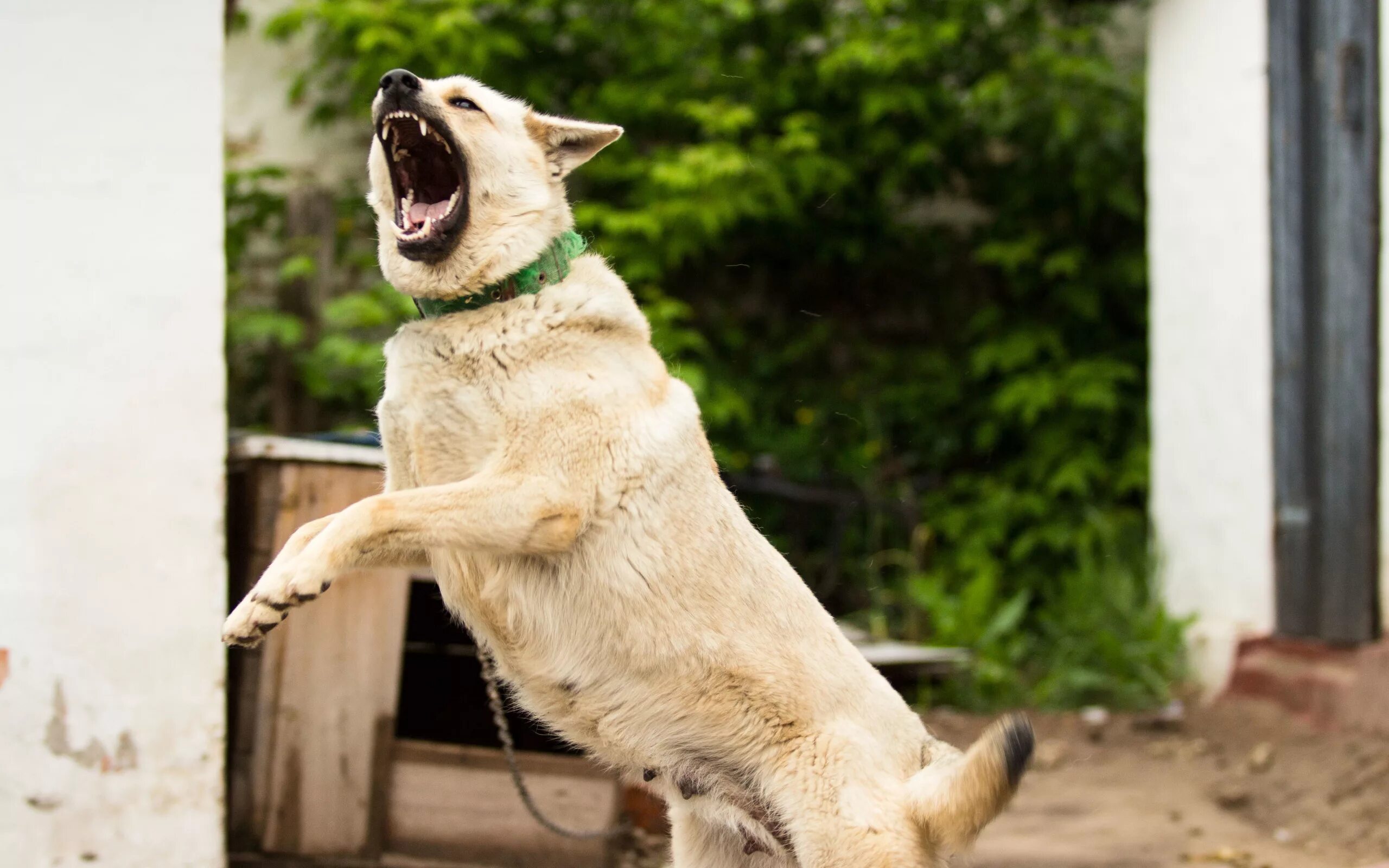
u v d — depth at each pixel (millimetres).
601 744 3252
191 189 4145
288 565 2850
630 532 3125
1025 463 9055
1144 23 9656
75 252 4008
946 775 3088
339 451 4508
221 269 4184
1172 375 7652
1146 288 9211
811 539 9188
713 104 8477
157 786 4055
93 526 4008
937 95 9133
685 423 3285
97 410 4020
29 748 3930
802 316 9891
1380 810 5285
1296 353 6699
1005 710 7238
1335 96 6473
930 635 8172
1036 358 9289
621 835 4527
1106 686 7227
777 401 9523
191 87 4148
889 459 9328
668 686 3162
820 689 3209
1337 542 6473
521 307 3156
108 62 4051
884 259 9812
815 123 8969
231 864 4297
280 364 8047
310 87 8852
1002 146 9781
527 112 3424
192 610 4113
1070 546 8570
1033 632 8320
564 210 3410
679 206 8219
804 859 3123
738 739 3188
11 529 3926
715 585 3195
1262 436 6945
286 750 4352
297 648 4371
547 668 3168
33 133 3973
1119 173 9117
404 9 8195
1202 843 5172
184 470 4113
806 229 9594
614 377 3176
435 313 3256
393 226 3285
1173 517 7668
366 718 4410
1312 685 6395
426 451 3141
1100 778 6059
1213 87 7258
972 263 9883
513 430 3059
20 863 3906
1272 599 6867
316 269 8188
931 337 9930
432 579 4613
